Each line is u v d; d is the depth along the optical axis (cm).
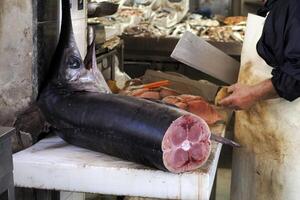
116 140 171
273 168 235
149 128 161
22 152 188
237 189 262
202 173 163
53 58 206
